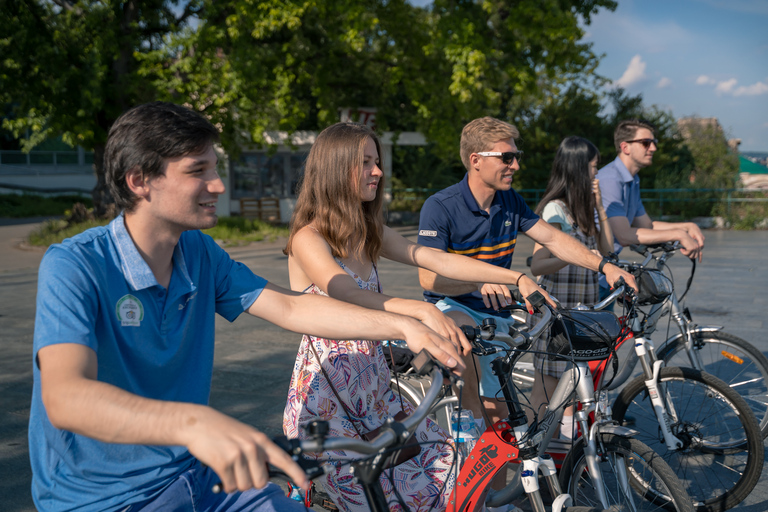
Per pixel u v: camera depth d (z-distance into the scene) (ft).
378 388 7.04
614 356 7.84
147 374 4.94
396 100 72.74
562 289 11.02
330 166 6.68
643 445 7.74
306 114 56.44
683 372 9.77
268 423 13.33
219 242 50.37
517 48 54.60
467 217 9.77
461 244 9.91
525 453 6.75
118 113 51.31
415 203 73.20
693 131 76.07
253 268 36.24
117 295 4.69
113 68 51.24
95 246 4.67
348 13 49.21
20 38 47.57
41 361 4.13
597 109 75.10
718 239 47.70
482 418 8.93
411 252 7.98
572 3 58.54
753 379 11.19
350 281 6.34
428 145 76.23
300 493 7.36
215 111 51.75
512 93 79.30
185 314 5.14
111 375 4.78
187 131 4.62
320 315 5.50
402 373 9.23
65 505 4.77
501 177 9.44
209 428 3.50
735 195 61.26
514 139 9.64
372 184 6.82
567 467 8.30
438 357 4.86
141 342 4.83
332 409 6.71
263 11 48.06
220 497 5.18
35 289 30.66
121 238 4.77
